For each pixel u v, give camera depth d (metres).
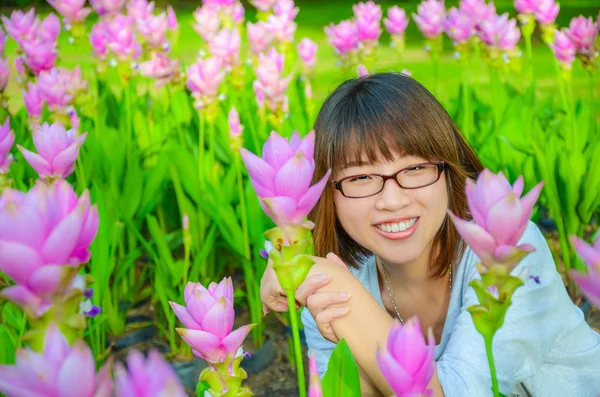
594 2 12.33
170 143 3.45
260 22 3.88
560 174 3.28
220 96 3.10
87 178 3.23
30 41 3.45
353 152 1.74
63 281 0.94
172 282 3.10
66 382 0.70
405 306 2.10
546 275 1.80
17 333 2.34
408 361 0.91
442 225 1.92
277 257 1.17
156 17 3.37
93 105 3.50
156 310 3.46
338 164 1.78
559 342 1.92
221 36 3.40
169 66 3.41
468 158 2.02
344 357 1.28
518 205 1.02
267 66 3.14
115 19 3.56
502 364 1.67
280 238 1.16
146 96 4.30
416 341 0.91
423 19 4.03
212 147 3.33
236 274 3.86
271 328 3.43
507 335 1.69
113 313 3.30
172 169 3.27
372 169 1.74
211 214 3.11
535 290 1.74
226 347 1.22
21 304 0.96
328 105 1.84
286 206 1.13
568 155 3.55
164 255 3.06
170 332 3.15
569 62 3.64
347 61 3.98
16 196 0.96
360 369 1.83
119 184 3.47
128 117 3.64
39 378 0.70
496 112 3.88
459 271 1.93
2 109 3.38
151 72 3.40
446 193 1.80
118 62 3.60
